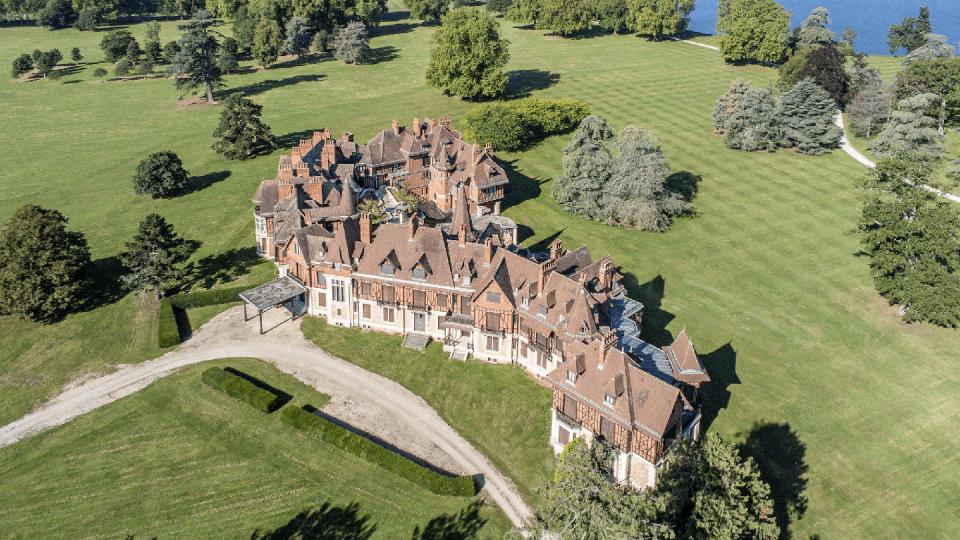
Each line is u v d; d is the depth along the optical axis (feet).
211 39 551.59
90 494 199.31
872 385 249.75
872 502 202.69
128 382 245.24
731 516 164.25
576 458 168.25
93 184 412.98
